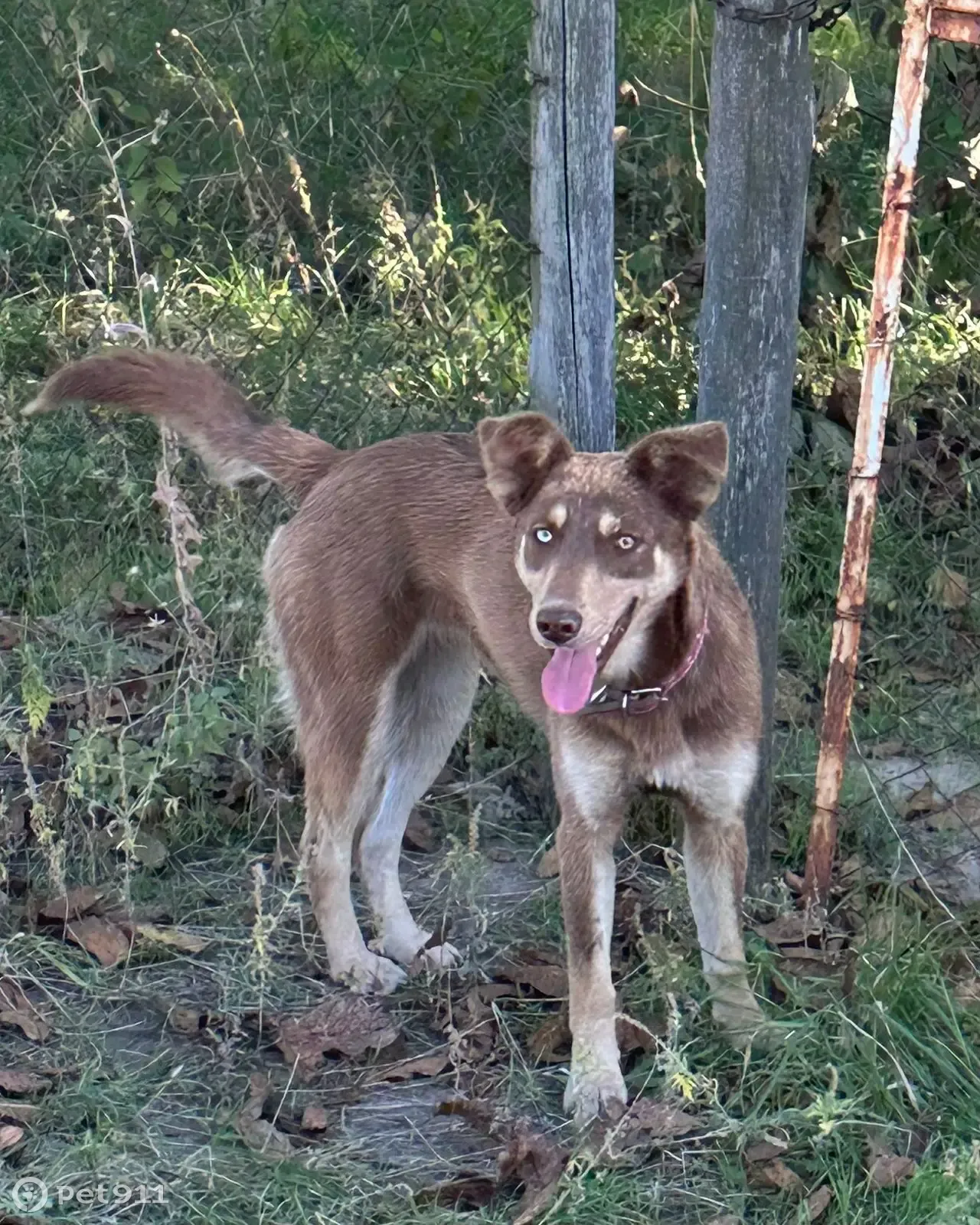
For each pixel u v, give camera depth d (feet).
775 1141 8.77
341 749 9.89
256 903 9.53
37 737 10.73
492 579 9.67
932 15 9.09
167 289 12.41
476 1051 9.35
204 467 11.78
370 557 9.90
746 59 9.49
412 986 9.82
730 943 9.40
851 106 11.96
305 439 10.22
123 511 11.96
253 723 10.91
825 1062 9.11
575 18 9.80
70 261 12.96
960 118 12.51
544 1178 8.71
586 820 9.24
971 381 12.62
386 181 12.77
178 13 13.53
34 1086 9.02
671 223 12.97
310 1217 8.55
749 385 9.82
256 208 13.04
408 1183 8.73
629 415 12.08
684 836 9.61
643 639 9.05
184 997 9.65
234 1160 8.76
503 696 10.96
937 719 11.32
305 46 13.96
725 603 9.36
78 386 10.06
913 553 11.88
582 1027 9.14
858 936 9.75
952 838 10.55
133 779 10.19
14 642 11.41
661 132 13.70
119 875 10.19
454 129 13.52
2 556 11.93
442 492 9.86
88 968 9.73
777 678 11.23
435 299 12.30
